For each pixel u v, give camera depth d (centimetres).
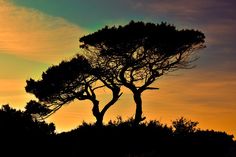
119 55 4947
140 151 2733
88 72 5028
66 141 2594
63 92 5184
